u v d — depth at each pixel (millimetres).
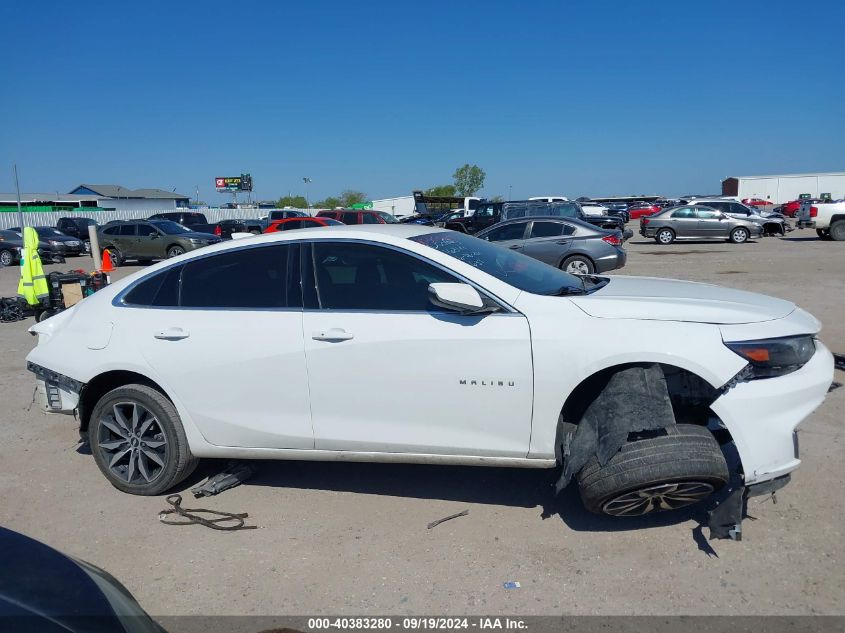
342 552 3520
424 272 3750
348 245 3895
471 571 3295
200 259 4172
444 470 4492
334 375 3738
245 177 89000
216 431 4027
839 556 3273
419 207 45688
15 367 7914
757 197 67625
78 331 4344
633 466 3205
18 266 25141
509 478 4316
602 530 3631
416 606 3041
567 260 14398
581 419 3520
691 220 25594
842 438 4695
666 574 3195
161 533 3803
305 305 3859
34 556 2242
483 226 24391
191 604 3127
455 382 3562
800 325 3461
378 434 3740
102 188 75375
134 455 4266
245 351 3873
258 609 3072
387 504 4039
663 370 3662
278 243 4016
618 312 3451
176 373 4020
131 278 4367
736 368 3254
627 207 57469
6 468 4793
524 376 3467
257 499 4180
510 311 3551
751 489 3309
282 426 3896
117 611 2135
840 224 24438
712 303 3568
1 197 68750
